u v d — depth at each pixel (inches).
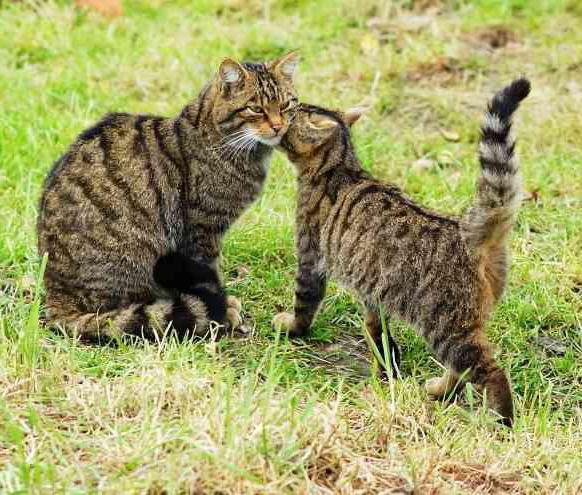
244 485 233.0
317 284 334.3
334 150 330.0
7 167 414.3
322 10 585.6
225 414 257.4
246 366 308.0
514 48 546.9
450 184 437.4
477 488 255.8
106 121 345.1
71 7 574.6
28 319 299.3
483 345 289.0
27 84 488.4
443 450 263.9
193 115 346.9
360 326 348.2
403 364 331.0
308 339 341.4
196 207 348.2
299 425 256.4
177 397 273.9
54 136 442.6
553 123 476.4
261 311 354.9
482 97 506.3
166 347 304.8
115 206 331.9
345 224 317.4
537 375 324.2
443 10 594.6
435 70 524.7
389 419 276.2
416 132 481.7
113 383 283.7
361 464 250.8
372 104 491.5
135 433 255.1
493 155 283.0
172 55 523.8
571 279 379.9
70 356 294.5
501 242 292.2
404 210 306.8
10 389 271.7
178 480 230.7
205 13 596.1
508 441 278.2
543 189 434.3
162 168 340.2
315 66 526.0
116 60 518.9
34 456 240.5
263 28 559.8
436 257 294.8
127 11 595.5
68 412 267.0
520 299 362.3
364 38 546.9
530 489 256.7
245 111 345.1
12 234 370.0
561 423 300.5
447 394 303.7
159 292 345.4
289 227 397.7
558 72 520.4
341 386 288.0
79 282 331.6
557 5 582.9
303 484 237.9
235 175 350.6
